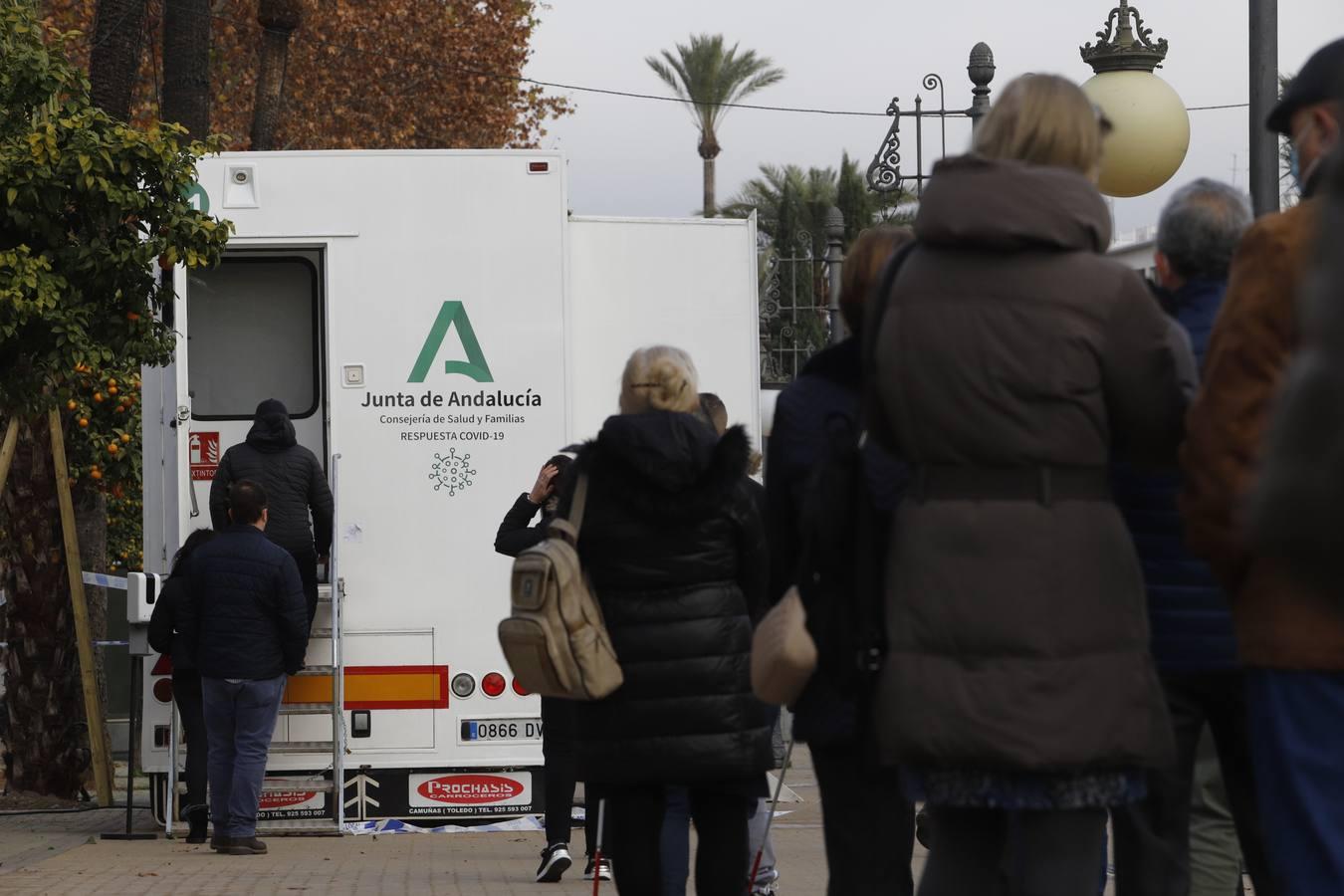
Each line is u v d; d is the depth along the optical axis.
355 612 30.50
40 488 39.91
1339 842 9.15
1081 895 10.52
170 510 31.73
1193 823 15.90
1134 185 27.19
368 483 30.58
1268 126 11.15
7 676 40.09
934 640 10.30
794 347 88.81
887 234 13.67
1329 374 6.34
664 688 14.99
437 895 23.98
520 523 26.91
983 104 44.78
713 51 147.75
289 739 30.48
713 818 15.66
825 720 13.01
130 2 40.78
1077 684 10.11
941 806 10.78
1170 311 13.24
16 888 24.59
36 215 28.58
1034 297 10.33
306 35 90.38
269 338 32.53
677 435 14.93
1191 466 9.80
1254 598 9.58
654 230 31.88
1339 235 6.36
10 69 28.81
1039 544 10.21
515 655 14.88
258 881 25.39
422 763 30.50
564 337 30.88
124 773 50.88
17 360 29.55
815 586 12.06
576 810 31.97
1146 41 27.42
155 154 28.81
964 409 10.36
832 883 13.48
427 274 30.80
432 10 96.12
